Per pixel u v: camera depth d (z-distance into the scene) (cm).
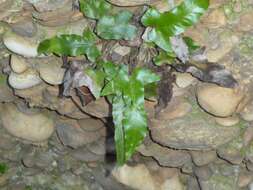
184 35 121
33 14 120
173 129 134
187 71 122
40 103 139
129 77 120
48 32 123
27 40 124
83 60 123
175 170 154
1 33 125
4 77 137
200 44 122
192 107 131
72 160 160
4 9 119
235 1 118
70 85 122
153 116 132
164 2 116
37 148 158
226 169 150
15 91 136
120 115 120
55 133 152
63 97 134
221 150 142
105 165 157
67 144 151
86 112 136
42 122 147
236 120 132
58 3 117
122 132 119
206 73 122
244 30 121
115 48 121
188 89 128
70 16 121
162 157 146
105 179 159
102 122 144
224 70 122
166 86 126
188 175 155
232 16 120
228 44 122
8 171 164
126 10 118
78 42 120
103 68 121
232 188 150
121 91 120
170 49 116
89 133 149
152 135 137
